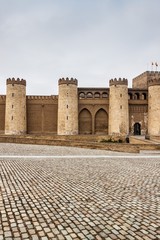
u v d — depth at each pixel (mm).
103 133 54406
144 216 6445
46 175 11547
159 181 10680
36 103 54938
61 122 51625
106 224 5906
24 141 31719
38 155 19281
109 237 5250
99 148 25688
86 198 7977
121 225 5859
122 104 51500
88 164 15172
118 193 8648
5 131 52250
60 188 9180
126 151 23281
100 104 54125
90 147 26359
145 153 22438
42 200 7688
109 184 9977
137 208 7062
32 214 6484
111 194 8500
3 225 5777
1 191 8633
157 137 35594
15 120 51531
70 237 5230
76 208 7000
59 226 5762
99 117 54656
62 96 51781
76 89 52562
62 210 6820
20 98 52188
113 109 51844
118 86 51656
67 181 10375
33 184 9719
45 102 54906
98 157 18750
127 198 8047
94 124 54000
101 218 6277
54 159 17203
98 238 5199
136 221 6109
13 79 51875
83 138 44094
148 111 53781
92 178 11086
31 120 54875
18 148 24859
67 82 51625
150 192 8844
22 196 8078
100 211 6781
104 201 7684
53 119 54875
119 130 51125
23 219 6145
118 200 7812
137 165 15125
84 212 6688
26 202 7469
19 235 5281
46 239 5125
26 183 9859
